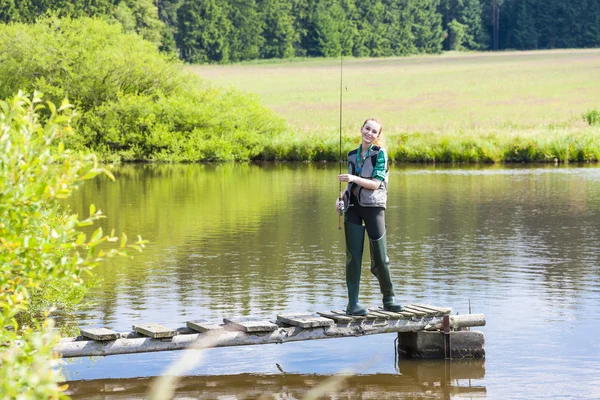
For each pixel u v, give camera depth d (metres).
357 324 8.22
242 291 11.15
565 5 129.50
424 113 55.44
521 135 34.88
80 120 37.22
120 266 12.94
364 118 52.78
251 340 7.92
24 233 4.73
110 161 36.34
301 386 7.63
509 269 12.50
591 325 9.33
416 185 24.83
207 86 42.56
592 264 12.81
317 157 36.09
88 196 22.66
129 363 8.34
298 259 13.46
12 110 4.35
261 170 31.45
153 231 16.36
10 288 4.42
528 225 16.84
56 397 3.88
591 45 129.12
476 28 133.00
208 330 7.90
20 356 3.99
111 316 9.80
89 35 40.72
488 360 8.26
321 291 11.14
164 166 33.94
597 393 7.23
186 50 105.88
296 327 8.07
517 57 106.62
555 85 72.06
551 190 23.22
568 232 15.91
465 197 21.77
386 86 76.00
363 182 8.10
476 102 61.91
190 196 22.56
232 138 37.19
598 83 72.25
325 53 112.31
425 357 8.43
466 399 7.18
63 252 4.95
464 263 13.01
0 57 39.00
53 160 4.33
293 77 86.00
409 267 12.73
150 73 40.31
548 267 12.62
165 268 12.77
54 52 38.84
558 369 7.89
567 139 33.91
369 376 7.88
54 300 9.67
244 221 17.69
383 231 8.33
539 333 9.05
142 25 88.00
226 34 106.75
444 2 133.25
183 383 7.70
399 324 8.30
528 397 7.17
